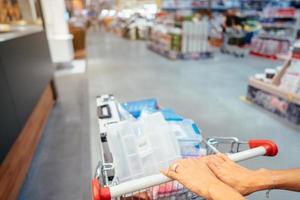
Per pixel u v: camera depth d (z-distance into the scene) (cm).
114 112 123
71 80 462
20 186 164
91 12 1994
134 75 438
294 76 235
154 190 83
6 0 254
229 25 700
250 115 259
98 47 848
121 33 1267
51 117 289
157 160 95
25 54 202
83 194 160
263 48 629
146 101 159
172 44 600
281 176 67
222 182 64
